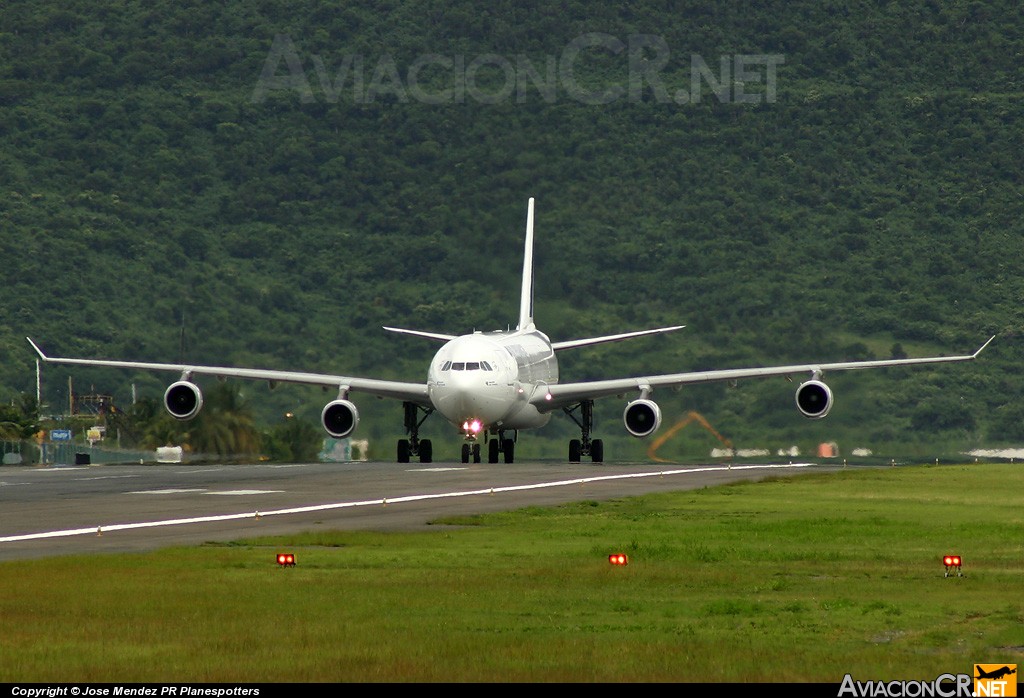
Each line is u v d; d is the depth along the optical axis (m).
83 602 79.69
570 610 78.69
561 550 104.69
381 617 76.00
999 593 85.12
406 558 99.25
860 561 99.56
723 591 85.69
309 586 85.88
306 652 67.06
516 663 65.06
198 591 83.62
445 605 79.88
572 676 62.81
